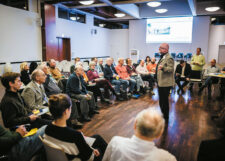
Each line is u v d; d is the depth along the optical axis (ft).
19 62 24.54
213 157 3.39
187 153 7.59
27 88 8.00
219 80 18.74
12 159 5.27
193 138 9.01
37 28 26.91
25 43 25.26
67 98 4.57
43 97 8.77
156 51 40.37
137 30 41.68
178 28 37.52
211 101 16.16
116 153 3.37
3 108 6.25
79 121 11.19
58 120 4.42
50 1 26.86
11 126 6.30
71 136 4.25
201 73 20.10
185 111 13.30
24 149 5.49
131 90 17.90
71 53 34.22
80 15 36.52
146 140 3.20
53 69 14.94
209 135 9.34
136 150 3.17
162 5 37.19
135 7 37.06
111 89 15.65
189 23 36.50
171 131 9.81
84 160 4.50
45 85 10.36
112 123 10.89
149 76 19.93
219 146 3.42
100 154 5.47
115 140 3.60
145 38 41.09
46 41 27.53
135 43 42.29
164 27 38.73
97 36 41.78
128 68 19.42
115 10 39.11
